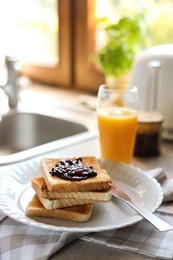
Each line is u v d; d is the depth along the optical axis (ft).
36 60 5.88
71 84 5.49
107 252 2.42
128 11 4.73
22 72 5.99
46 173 2.63
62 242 2.42
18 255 2.38
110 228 2.43
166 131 3.78
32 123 4.55
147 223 2.61
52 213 2.55
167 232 2.55
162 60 3.70
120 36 4.41
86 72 5.30
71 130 4.27
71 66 5.42
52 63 5.65
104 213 2.63
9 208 2.58
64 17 5.27
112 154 3.28
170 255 2.38
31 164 3.05
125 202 2.69
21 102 4.87
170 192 2.83
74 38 5.32
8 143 4.52
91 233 2.52
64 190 2.53
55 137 4.42
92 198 2.58
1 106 4.73
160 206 2.77
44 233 2.52
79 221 2.54
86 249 2.44
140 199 2.76
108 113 3.27
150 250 2.42
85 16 5.11
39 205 2.58
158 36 4.71
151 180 2.87
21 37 6.15
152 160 3.43
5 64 4.57
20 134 4.57
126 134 3.23
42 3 5.65
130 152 3.31
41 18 5.74
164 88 3.70
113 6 4.98
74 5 5.19
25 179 2.93
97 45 5.21
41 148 3.57
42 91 5.34
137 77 3.84
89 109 4.59
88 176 2.60
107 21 4.59
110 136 3.24
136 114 3.26
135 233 2.53
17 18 6.14
